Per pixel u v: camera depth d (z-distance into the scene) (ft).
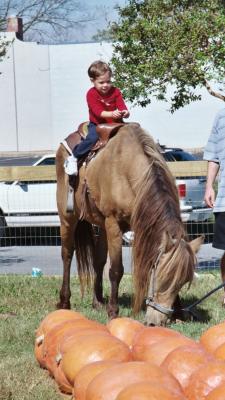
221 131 26.18
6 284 34.22
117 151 25.20
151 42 37.42
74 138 28.04
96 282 29.30
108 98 27.17
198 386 14.38
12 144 166.71
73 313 20.52
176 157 55.72
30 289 32.91
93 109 27.09
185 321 25.16
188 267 21.62
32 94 165.27
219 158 26.23
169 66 36.91
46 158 58.18
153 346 17.03
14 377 18.97
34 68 164.45
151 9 37.99
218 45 36.76
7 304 29.63
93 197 26.55
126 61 37.96
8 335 23.75
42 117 165.58
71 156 27.48
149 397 13.12
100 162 25.96
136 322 19.60
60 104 164.76
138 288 22.45
